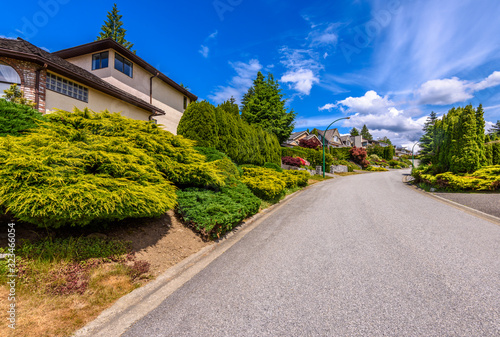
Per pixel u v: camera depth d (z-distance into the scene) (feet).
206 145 36.99
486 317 7.79
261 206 29.14
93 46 44.83
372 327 7.37
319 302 8.85
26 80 28.68
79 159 11.64
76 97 34.86
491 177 36.68
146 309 8.73
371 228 18.97
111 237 13.19
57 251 10.71
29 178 10.11
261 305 8.75
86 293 9.29
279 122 98.17
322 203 31.50
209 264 12.98
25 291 8.55
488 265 11.85
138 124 18.42
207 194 20.12
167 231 15.87
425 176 46.37
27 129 13.75
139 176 13.87
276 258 13.41
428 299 8.91
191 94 71.26
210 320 7.92
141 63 51.80
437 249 14.17
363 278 10.70
